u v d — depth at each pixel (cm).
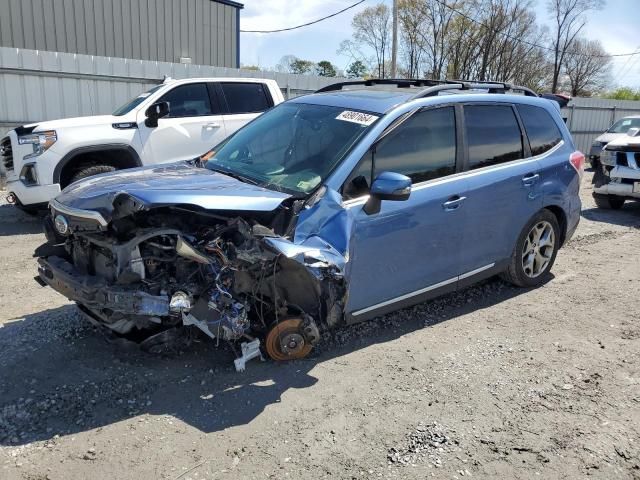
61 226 372
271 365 402
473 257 494
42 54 1180
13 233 792
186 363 400
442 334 467
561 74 4941
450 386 385
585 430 338
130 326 366
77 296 358
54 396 354
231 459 304
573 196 583
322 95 510
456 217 465
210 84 928
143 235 345
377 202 400
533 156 542
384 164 427
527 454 315
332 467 301
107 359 401
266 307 397
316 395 369
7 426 325
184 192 356
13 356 403
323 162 418
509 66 4088
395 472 298
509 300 547
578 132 2275
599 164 1028
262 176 428
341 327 466
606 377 403
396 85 541
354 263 407
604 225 913
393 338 456
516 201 518
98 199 359
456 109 482
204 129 909
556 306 535
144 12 1947
